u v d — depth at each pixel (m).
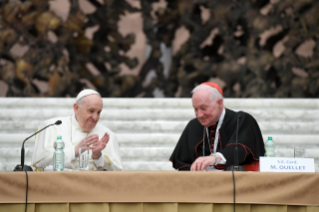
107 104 22.53
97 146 13.20
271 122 21.50
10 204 9.99
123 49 25.59
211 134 14.39
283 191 10.13
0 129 21.52
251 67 25.06
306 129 21.30
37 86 24.91
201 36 25.33
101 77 25.44
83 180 10.09
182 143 14.84
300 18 24.95
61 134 14.67
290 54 24.97
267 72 25.02
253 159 13.67
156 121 21.73
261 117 21.86
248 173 10.17
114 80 25.50
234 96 25.05
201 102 13.74
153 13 25.56
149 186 10.10
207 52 25.36
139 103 22.53
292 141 20.81
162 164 20.08
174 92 25.33
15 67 24.66
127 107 22.58
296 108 22.48
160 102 22.58
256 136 13.84
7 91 24.59
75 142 14.63
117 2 25.53
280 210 10.14
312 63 24.70
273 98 23.61
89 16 25.45
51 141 14.53
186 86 25.28
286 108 22.44
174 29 25.48
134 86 25.45
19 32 24.83
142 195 10.07
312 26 24.86
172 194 10.09
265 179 10.15
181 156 14.70
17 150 20.27
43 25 24.92
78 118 14.91
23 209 9.99
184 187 10.12
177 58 25.38
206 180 10.13
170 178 10.13
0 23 24.73
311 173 10.18
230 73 25.11
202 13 25.56
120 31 25.64
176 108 22.61
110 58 25.55
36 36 24.95
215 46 25.39
